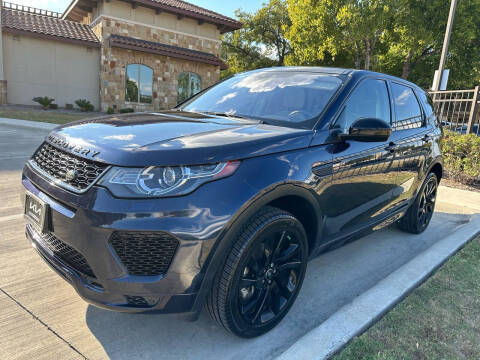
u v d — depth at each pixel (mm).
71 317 2334
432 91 9680
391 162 3189
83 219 1796
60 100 18891
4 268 2852
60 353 2012
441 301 2701
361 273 3279
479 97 8086
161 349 2117
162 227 1733
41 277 2768
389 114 3373
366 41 22062
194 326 2342
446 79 9711
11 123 11656
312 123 2531
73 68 18922
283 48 35781
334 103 2682
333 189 2508
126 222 1723
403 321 2430
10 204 4320
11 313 2309
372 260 3580
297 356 1987
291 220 2180
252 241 1965
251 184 1930
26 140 9180
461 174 7090
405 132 3549
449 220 5020
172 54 19938
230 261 1931
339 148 2551
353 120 2816
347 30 20391
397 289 2744
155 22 20016
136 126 2262
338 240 2816
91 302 1916
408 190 3754
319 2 20703
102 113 18547
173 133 2117
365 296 2619
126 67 19516
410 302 2654
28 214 2270
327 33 21422
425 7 20875
